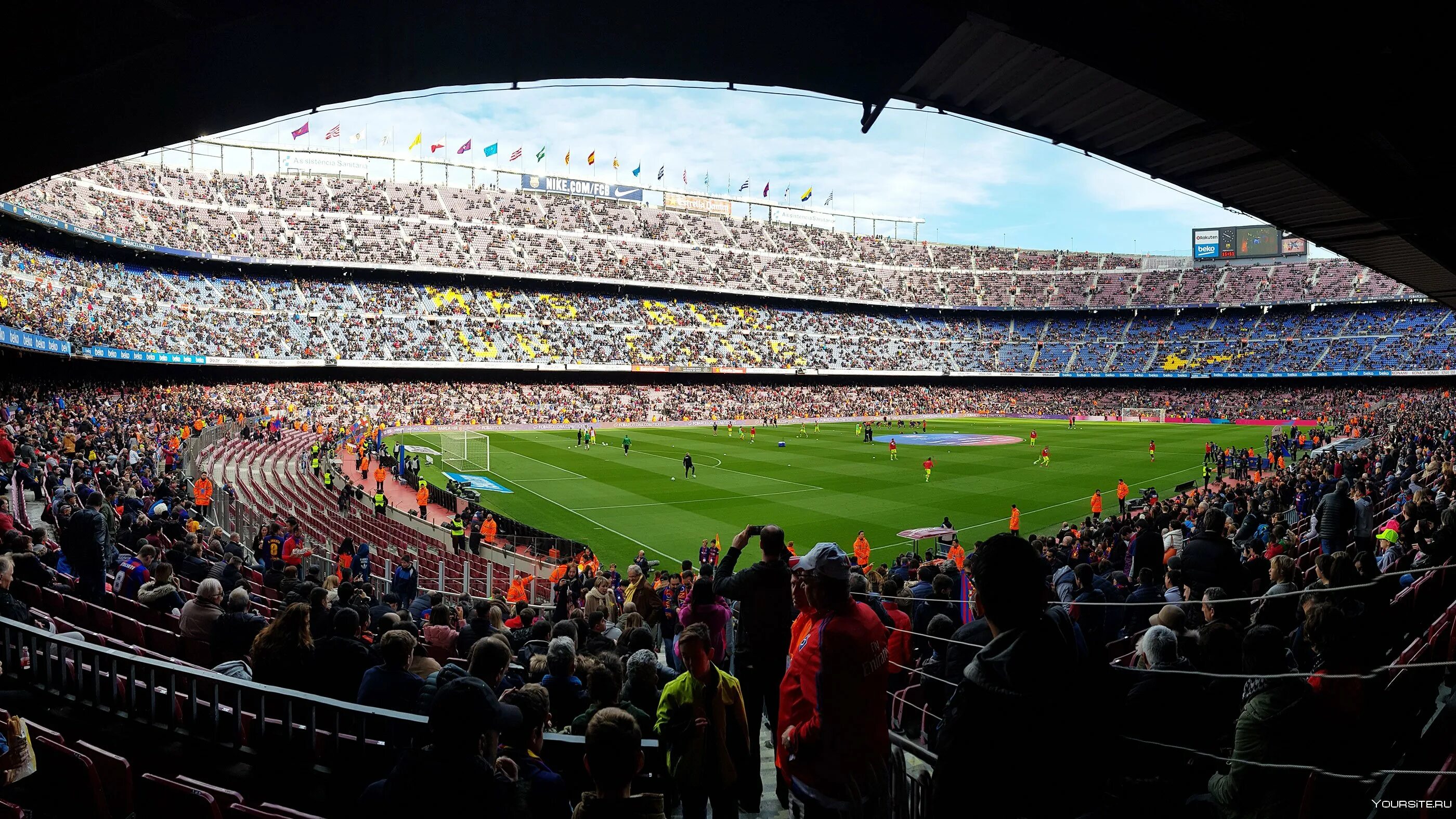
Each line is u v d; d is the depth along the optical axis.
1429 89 10.37
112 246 65.81
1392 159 13.10
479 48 10.30
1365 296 99.50
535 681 7.12
